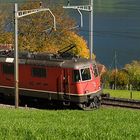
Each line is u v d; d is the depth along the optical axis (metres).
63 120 29.67
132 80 70.31
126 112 35.69
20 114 33.91
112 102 49.31
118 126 25.55
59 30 76.12
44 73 47.59
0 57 51.28
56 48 74.69
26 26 74.88
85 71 46.25
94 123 27.83
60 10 77.69
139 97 56.38
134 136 21.47
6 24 82.56
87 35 136.62
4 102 52.28
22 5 82.69
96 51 133.62
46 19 75.19
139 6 197.50
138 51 132.12
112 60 122.25
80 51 79.88
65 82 46.22
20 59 49.47
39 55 48.56
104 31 146.88
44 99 48.41
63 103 47.00
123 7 196.00
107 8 194.00
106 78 70.94
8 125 24.91
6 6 88.56
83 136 20.98
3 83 51.09
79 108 46.50
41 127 23.94
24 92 49.50
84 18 149.50
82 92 45.81
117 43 142.88
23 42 74.56
